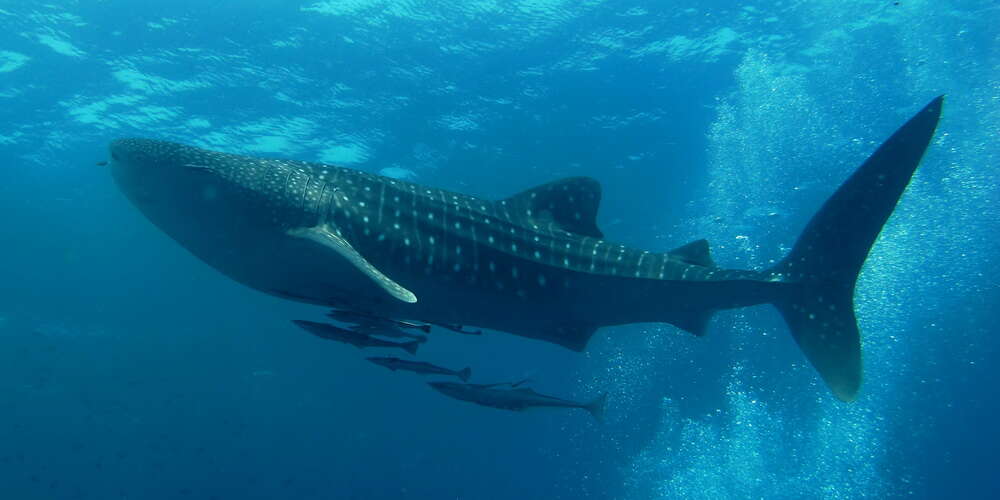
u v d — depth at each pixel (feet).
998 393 138.21
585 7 47.24
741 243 80.69
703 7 47.55
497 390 18.56
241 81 52.01
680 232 78.84
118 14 45.06
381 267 15.52
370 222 15.44
